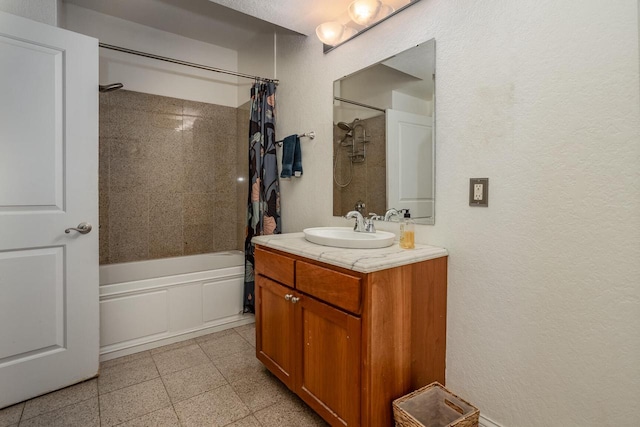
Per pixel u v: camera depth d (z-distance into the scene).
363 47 1.85
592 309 1.06
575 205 1.09
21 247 1.53
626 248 0.99
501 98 1.26
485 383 1.35
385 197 1.75
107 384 1.71
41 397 1.60
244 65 3.03
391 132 1.70
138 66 2.64
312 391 1.43
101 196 2.53
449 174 1.44
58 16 1.80
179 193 2.88
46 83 1.58
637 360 0.98
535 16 1.17
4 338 1.51
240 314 2.50
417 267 1.32
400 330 1.27
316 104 2.20
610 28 1.01
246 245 2.48
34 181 1.56
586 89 1.06
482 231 1.33
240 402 1.58
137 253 2.70
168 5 2.37
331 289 1.28
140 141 2.68
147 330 2.10
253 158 2.46
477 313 1.36
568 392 1.12
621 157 1.00
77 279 1.69
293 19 2.03
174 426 1.41
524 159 1.21
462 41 1.38
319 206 2.19
